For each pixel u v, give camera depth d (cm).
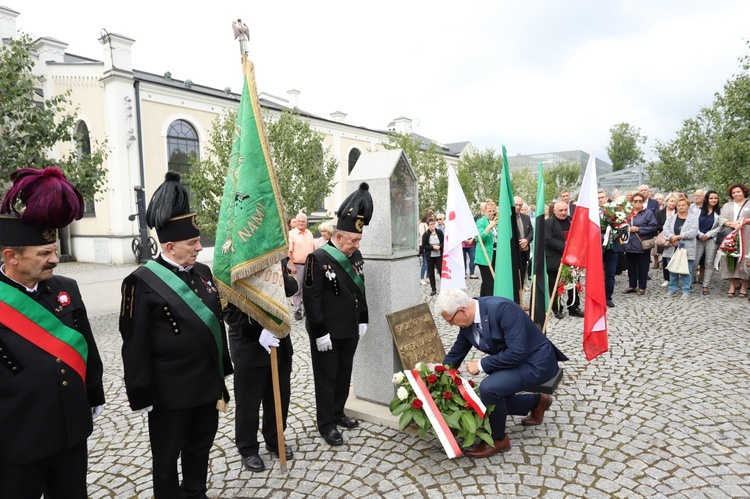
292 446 340
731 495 257
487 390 309
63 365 197
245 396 308
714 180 1069
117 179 1702
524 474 288
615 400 388
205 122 1931
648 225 821
